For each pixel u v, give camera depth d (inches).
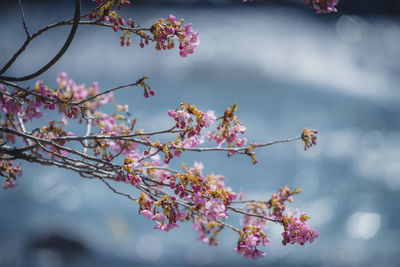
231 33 1133.7
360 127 727.1
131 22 86.3
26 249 400.5
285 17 1300.4
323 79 969.5
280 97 865.5
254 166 589.0
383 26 1286.9
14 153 96.6
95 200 511.8
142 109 741.3
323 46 1141.7
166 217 87.8
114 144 111.4
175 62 973.2
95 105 120.6
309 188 550.0
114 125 116.6
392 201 518.6
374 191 541.3
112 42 1026.1
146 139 112.3
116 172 86.4
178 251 430.6
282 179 568.4
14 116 113.4
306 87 924.6
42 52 964.6
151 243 439.2
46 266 384.5
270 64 1000.9
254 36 1134.4
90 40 1027.3
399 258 419.5
